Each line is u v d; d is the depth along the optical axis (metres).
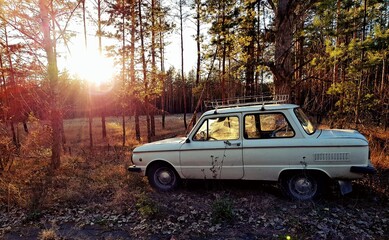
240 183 5.39
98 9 13.55
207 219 3.97
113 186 5.76
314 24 8.73
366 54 8.85
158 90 15.25
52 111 7.94
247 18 10.55
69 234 3.82
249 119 4.63
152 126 19.73
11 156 7.70
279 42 8.60
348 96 9.82
